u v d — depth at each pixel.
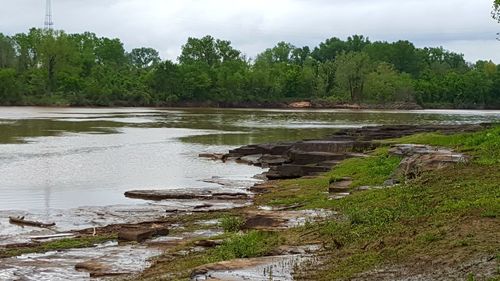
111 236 16.12
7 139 46.28
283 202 20.27
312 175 27.36
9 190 24.95
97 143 44.50
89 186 26.25
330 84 139.25
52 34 125.44
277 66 147.25
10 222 18.55
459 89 136.62
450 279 8.62
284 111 111.12
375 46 166.38
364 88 130.75
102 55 161.75
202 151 40.78
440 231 10.76
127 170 31.53
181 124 68.31
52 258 13.82
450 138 27.84
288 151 35.16
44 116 79.50
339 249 11.30
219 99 131.25
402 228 11.72
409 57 163.75
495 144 22.47
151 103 126.75
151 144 44.72
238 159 36.25
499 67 144.38
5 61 131.88
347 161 28.31
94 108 113.75
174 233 16.27
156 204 21.88
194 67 134.50
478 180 15.44
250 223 15.72
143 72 140.88
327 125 68.31
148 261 13.03
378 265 9.68
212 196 23.19
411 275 9.02
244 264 10.51
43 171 30.39
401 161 22.91
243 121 75.81
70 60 127.06
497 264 8.80
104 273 12.17
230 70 138.38
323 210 16.70
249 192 24.33
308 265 10.30
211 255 12.27
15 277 12.12
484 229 10.45
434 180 16.64
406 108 127.50
